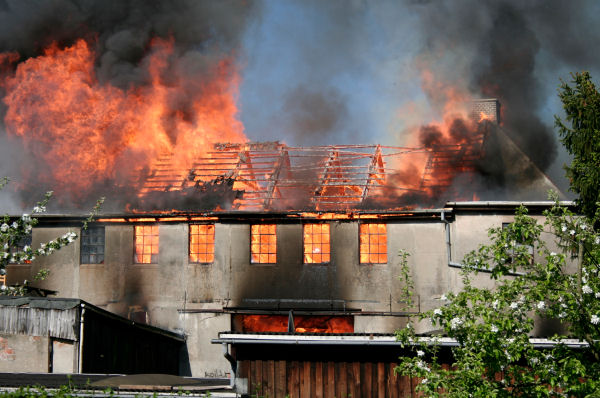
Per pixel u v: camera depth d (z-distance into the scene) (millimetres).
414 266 25094
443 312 11148
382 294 25172
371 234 25719
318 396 15438
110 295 26844
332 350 15562
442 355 15023
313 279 25672
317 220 25938
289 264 25859
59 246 15117
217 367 25734
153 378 15477
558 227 11695
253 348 15805
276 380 15617
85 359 18922
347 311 25156
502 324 10547
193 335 26047
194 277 26453
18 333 18922
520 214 11555
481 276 24062
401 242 25328
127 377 15297
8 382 14859
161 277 26688
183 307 26297
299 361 15633
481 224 24531
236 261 26188
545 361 10953
